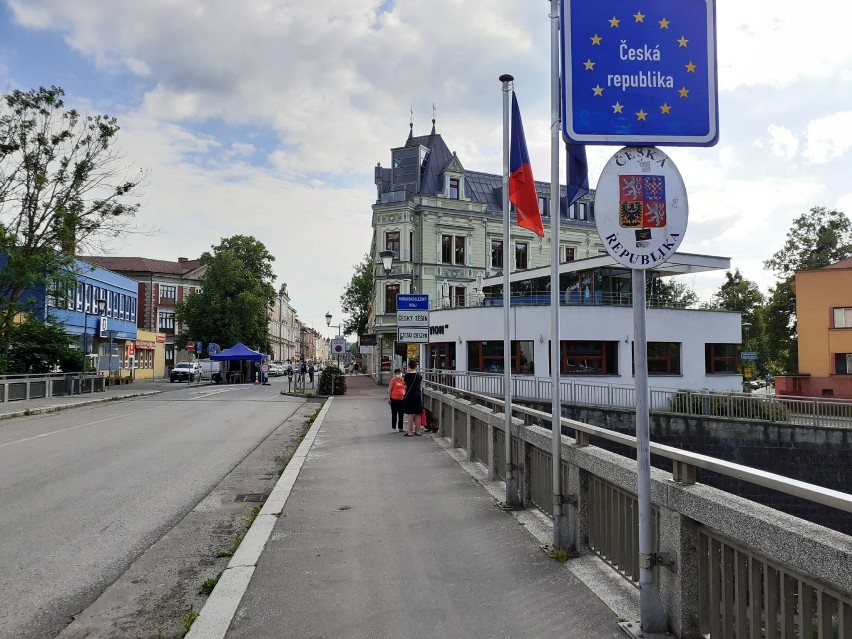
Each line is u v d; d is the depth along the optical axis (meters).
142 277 72.56
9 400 24.98
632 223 4.09
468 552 5.70
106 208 30.75
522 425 7.46
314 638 4.01
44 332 33.88
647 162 4.15
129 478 9.90
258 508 7.68
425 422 15.74
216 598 4.70
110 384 45.62
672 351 32.53
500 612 4.33
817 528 2.79
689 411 23.78
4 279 29.64
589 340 31.39
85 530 6.95
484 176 51.97
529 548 5.73
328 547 5.95
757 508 3.15
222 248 63.12
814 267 49.84
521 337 31.44
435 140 50.31
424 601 4.57
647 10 4.26
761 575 3.22
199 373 53.28
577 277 33.47
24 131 29.52
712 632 3.52
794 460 21.52
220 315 59.75
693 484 3.75
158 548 6.31
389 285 46.19
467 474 9.58
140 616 4.63
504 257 7.64
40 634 4.32
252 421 19.02
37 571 5.62
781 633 2.97
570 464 5.64
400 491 8.44
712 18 4.29
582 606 4.35
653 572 3.89
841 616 2.60
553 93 5.56
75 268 32.12
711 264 33.53
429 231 46.38
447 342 34.69
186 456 12.12
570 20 4.22
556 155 5.58
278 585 4.95
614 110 4.18
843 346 37.88
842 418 21.03
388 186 49.44
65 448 13.12
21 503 8.20
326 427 16.84
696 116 4.23
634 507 4.59
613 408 23.64
